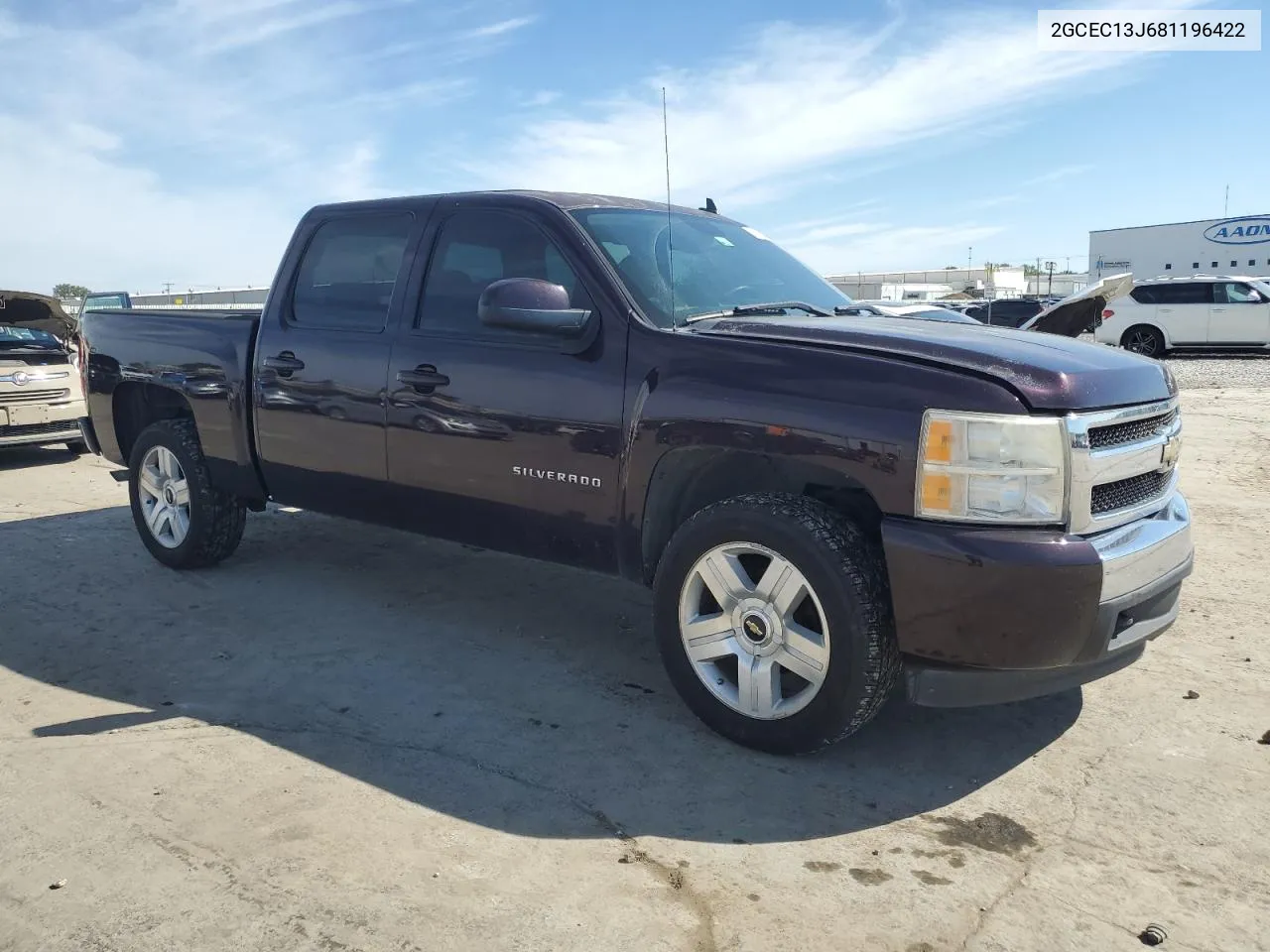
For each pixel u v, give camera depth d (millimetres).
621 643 4383
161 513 5484
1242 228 40406
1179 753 3303
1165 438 3287
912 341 3102
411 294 4207
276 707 3670
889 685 3082
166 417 5801
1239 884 2578
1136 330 22219
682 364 3361
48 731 3461
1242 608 4727
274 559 5672
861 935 2359
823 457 3018
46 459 10047
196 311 5309
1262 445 9391
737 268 4242
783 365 3156
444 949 2287
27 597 4984
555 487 3705
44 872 2598
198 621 4629
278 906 2441
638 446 3430
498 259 3990
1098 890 2553
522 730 3480
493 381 3828
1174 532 3215
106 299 13500
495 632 4504
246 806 2934
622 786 3076
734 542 3219
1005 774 3176
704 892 2529
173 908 2438
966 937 2357
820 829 2844
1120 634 3025
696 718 3582
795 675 3344
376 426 4246
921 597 2881
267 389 4699
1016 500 2816
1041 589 2768
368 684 3887
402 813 2900
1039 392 2836
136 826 2816
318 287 4625
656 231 4102
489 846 2729
